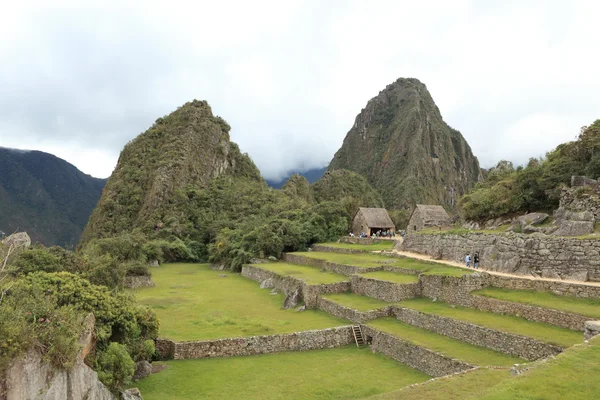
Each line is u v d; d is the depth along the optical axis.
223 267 59.66
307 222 61.94
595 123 35.31
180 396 17.17
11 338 9.65
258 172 134.25
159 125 120.50
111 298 18.50
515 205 34.03
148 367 19.48
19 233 30.41
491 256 27.84
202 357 22.20
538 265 24.33
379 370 19.80
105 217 95.12
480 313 22.28
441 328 21.81
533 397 9.30
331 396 17.00
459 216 47.09
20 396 9.70
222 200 100.56
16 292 13.07
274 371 20.12
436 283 26.56
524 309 20.44
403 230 68.12
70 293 16.64
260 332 24.33
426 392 13.29
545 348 16.38
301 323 26.42
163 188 96.50
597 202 25.11
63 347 11.13
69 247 35.16
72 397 11.39
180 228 84.88
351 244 55.25
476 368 15.48
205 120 120.56
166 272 55.94
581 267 22.12
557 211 28.48
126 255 47.78
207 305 32.25
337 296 30.91
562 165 32.41
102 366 14.62
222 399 16.88
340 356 22.25
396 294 27.50
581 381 9.84
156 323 21.34
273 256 54.28
